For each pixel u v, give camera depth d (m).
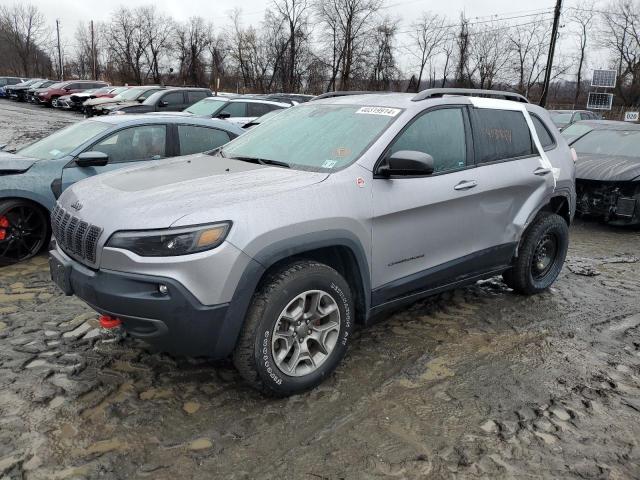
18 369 3.46
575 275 5.93
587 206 8.26
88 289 3.01
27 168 5.46
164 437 2.87
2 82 43.59
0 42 84.56
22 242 5.48
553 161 4.99
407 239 3.75
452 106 4.19
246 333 3.02
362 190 3.46
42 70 87.38
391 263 3.70
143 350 3.75
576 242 7.50
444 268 4.06
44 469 2.59
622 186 7.88
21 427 2.89
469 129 4.25
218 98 14.79
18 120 23.41
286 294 3.08
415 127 3.86
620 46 59.72
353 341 4.05
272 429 2.97
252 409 3.14
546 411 3.23
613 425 3.11
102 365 3.55
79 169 5.74
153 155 6.29
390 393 3.37
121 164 6.05
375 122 3.84
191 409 3.12
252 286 2.96
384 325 4.36
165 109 17.44
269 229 2.98
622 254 6.93
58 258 3.32
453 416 3.14
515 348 4.04
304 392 3.32
